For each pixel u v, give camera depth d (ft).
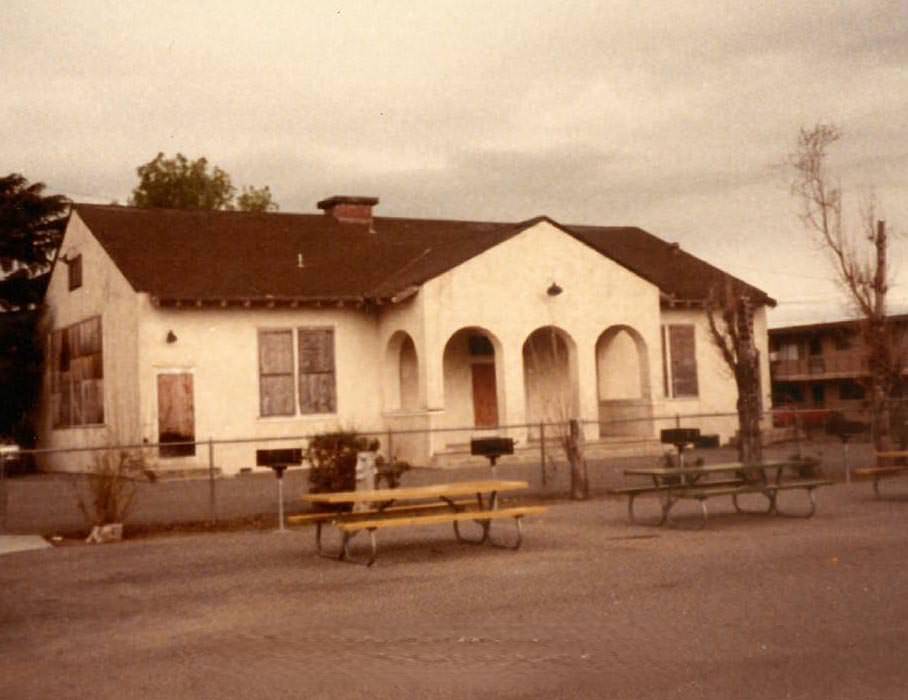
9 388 120.88
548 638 28.17
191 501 68.54
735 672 24.14
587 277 102.17
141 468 74.02
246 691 24.27
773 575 36.17
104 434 100.12
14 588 39.60
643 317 104.73
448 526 55.21
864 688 22.57
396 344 101.04
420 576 39.11
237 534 53.93
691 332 114.21
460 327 96.32
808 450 95.14
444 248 108.99
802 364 181.98
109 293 99.09
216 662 27.12
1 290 127.65
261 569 42.04
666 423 111.04
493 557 43.34
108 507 53.26
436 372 94.99
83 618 33.60
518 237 99.14
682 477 55.72
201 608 34.42
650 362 104.63
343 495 44.24
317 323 99.50
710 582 35.32
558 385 95.61
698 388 113.80
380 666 25.98
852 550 40.98
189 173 174.70
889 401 78.23
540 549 45.06
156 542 51.78
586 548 44.70
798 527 48.85
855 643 26.37
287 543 49.73
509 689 23.50
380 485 67.21
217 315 95.25
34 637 31.14
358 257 108.58
